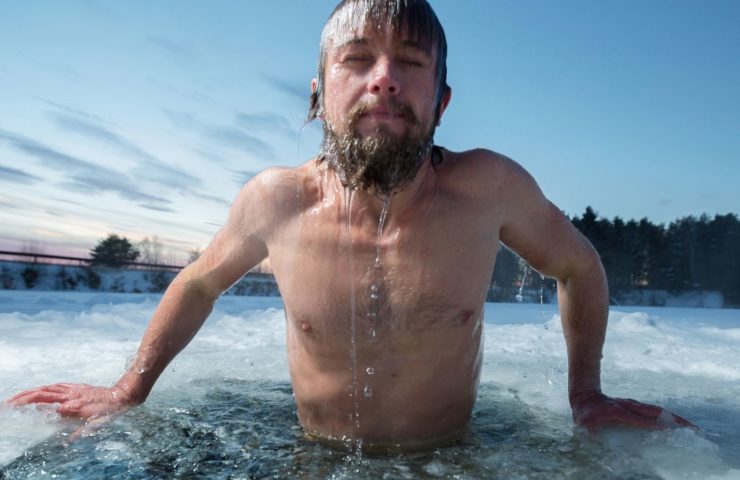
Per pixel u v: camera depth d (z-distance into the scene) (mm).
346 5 589
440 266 625
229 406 840
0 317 1820
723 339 1901
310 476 548
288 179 693
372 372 646
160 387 971
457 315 644
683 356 1456
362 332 633
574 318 801
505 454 621
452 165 665
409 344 633
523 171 708
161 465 574
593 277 781
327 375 663
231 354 1352
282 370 1162
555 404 883
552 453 625
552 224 742
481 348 714
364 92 554
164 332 808
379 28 558
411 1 575
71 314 1990
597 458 607
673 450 628
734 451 664
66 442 645
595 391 767
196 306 827
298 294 656
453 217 635
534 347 1610
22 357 1165
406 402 652
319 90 643
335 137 587
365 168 562
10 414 726
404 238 620
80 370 1057
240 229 735
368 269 625
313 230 648
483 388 1015
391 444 661
